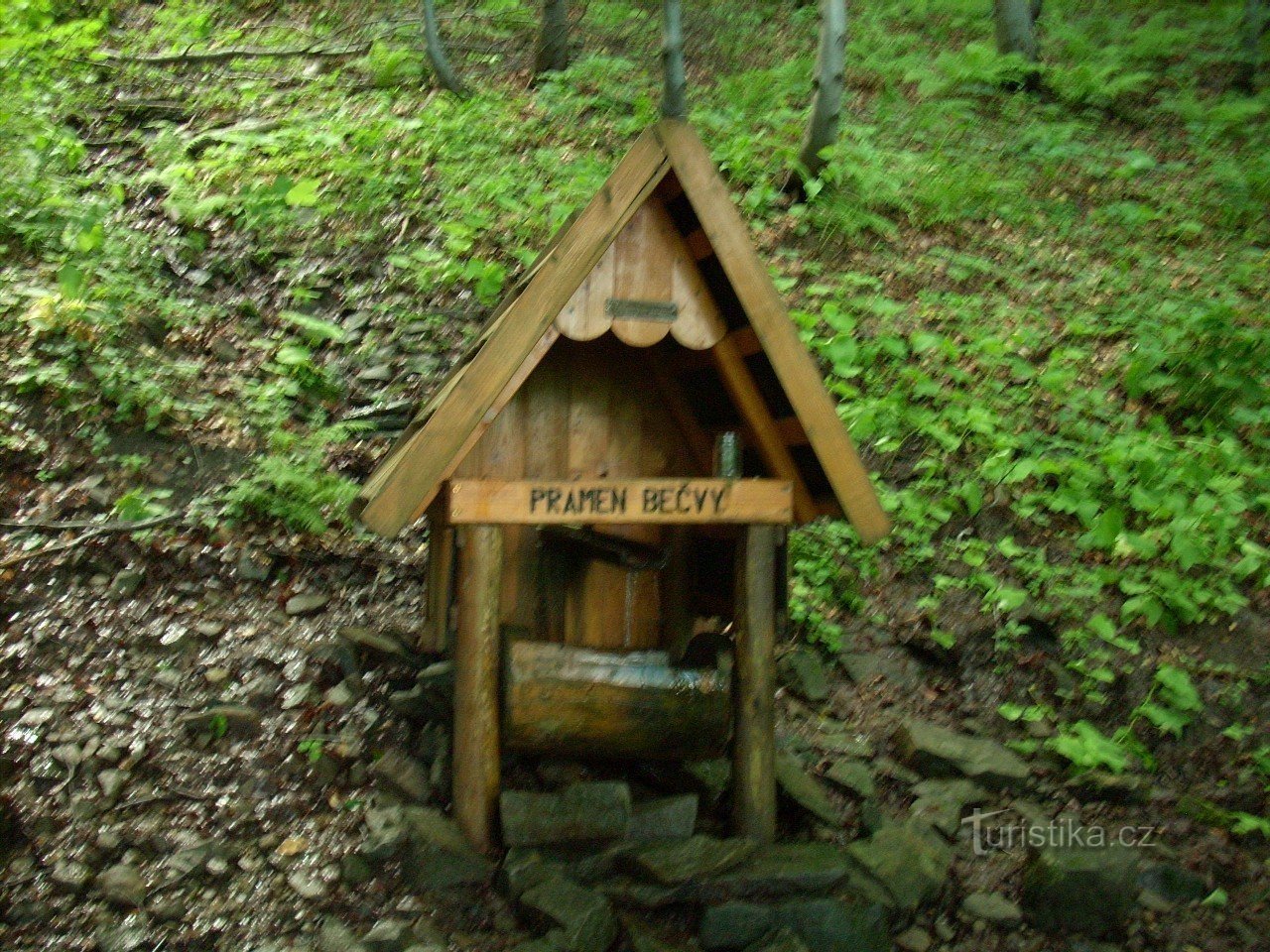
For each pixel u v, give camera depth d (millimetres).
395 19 10719
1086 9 13812
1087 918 3930
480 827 3760
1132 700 4996
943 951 3801
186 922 3574
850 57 11258
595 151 8578
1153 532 5691
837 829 4129
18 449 5375
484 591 3717
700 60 11008
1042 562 5555
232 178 7648
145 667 4516
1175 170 9547
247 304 6613
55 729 4195
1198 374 6590
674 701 3807
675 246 3578
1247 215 8703
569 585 4168
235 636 4742
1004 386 6594
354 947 3463
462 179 7898
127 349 5996
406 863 3732
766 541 3842
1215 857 4332
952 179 8570
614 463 4031
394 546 5355
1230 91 11234
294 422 6000
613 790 3781
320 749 4188
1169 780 4695
